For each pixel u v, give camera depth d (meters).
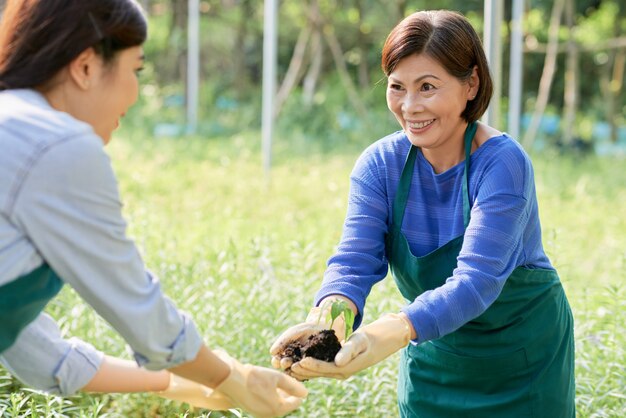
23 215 2.27
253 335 5.18
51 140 2.28
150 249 7.01
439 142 3.20
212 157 14.95
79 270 2.34
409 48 3.08
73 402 4.90
